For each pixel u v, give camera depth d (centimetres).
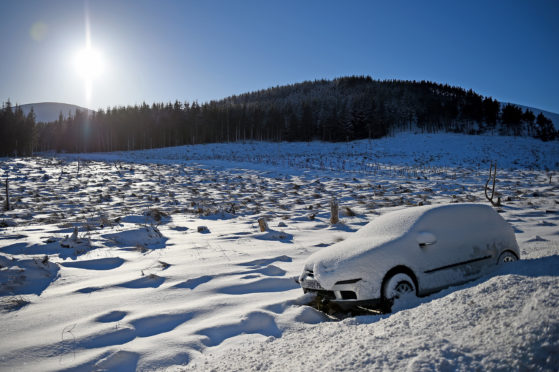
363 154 6762
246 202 2070
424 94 13838
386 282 483
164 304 565
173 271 730
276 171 4200
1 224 1259
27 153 8331
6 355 407
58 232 1117
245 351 402
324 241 1034
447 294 463
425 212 569
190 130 10694
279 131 10575
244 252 899
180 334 454
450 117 11712
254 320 486
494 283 417
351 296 483
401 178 3391
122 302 573
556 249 754
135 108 12062
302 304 548
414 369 282
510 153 6431
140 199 2203
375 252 496
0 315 525
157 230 1135
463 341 317
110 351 413
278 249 931
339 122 9775
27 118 8406
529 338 291
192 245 991
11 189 2542
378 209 1675
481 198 1945
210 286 643
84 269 762
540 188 2409
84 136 11056
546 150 6688
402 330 364
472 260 556
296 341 414
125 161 5759
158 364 388
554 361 270
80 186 2838
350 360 317
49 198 2159
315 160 5775
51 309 546
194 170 4259
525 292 374
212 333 459
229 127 10838
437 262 524
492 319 340
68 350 421
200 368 370
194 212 1717
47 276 704
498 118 11525
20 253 852
